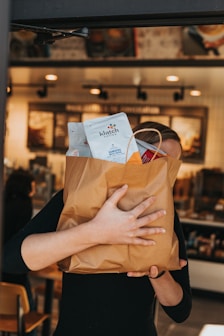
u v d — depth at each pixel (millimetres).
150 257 1372
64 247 1354
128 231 1321
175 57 5391
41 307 5727
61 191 1669
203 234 7199
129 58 5617
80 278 1667
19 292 3424
